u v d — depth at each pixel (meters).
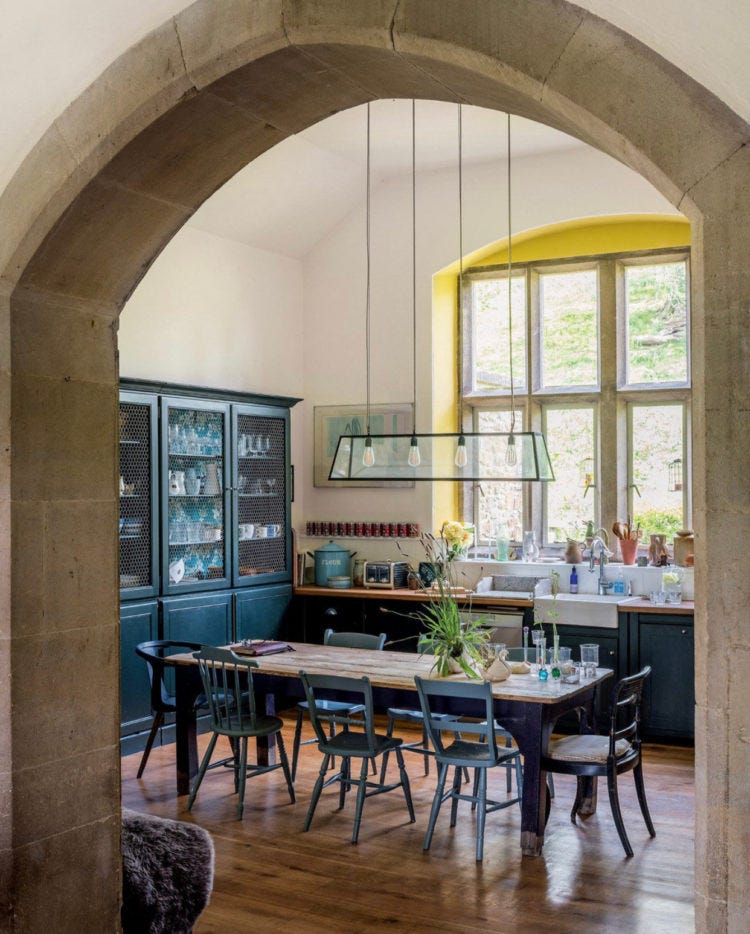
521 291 8.53
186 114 2.83
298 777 6.39
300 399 8.47
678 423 8.06
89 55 2.86
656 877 4.67
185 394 7.40
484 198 8.26
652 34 2.12
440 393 8.60
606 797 5.89
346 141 7.61
